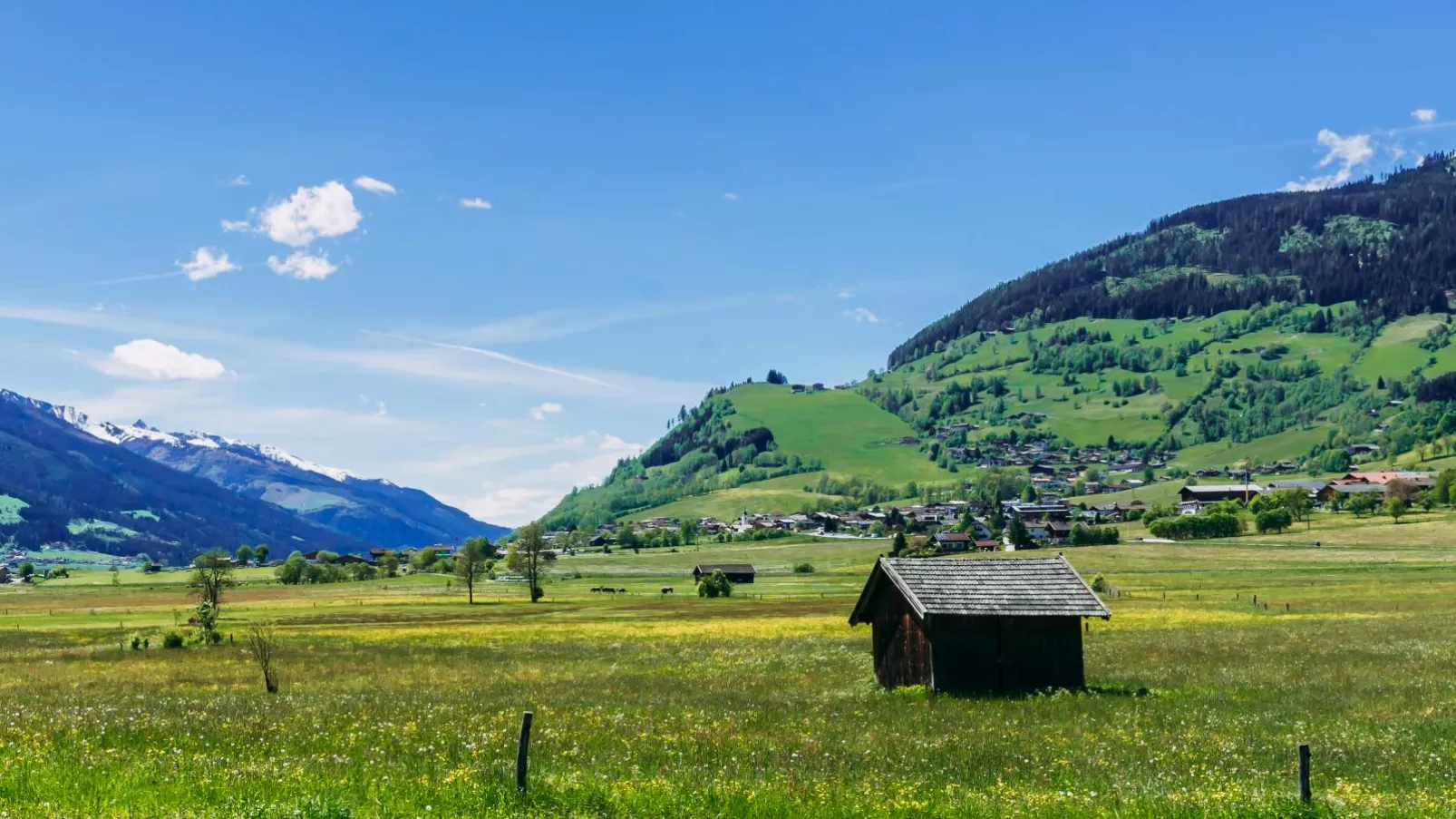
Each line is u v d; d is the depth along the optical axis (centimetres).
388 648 7794
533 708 3766
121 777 2034
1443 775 2352
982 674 4416
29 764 2159
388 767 2308
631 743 2809
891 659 4678
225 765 2269
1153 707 3712
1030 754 2706
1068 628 4488
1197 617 9119
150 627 10700
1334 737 2912
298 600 15875
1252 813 1858
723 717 3544
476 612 12600
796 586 17800
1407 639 6181
